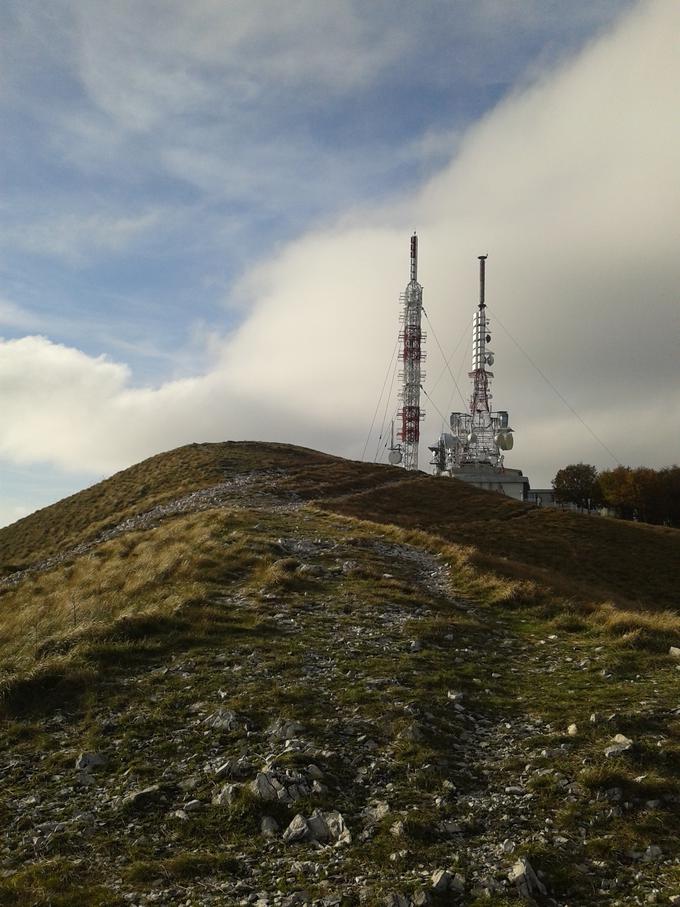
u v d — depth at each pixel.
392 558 28.83
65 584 34.16
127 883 6.95
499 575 26.78
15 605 34.03
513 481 120.06
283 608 18.84
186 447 100.12
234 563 24.91
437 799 8.58
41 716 11.62
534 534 63.75
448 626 17.67
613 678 13.83
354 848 7.52
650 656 15.56
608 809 8.23
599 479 125.69
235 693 12.30
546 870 7.03
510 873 6.89
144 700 12.07
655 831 7.79
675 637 17.31
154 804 8.57
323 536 33.09
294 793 8.61
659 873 7.01
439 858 7.31
